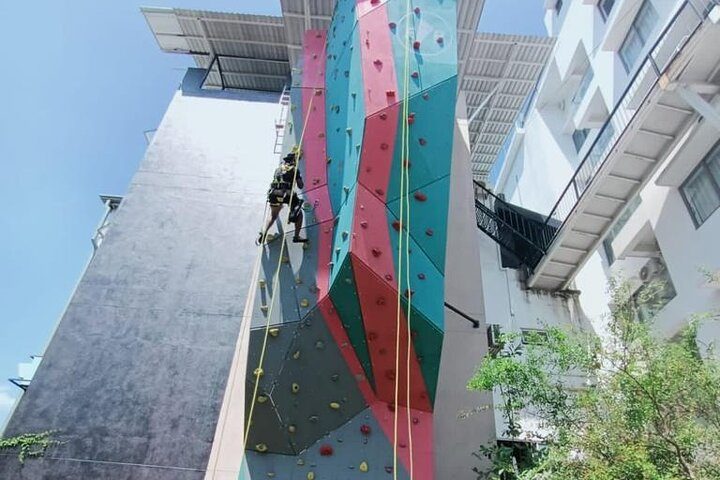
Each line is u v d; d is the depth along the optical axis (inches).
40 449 402.9
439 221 359.9
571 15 881.5
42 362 446.6
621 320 311.9
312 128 422.6
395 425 295.4
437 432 408.5
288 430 317.4
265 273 356.5
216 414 436.5
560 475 257.3
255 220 569.3
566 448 264.5
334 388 322.7
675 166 512.7
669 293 537.0
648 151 495.5
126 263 518.6
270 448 317.4
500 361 320.5
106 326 474.6
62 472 394.6
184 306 497.4
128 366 454.0
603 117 788.6
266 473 308.8
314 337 324.2
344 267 311.3
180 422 428.8
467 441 405.1
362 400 325.7
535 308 609.3
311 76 464.8
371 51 388.8
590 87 789.2
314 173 392.2
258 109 692.7
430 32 416.8
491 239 646.5
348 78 401.7
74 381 439.8
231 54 762.8
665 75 435.5
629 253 593.9
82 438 412.2
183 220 560.7
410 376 326.0
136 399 436.8
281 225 376.8
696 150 491.5
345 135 379.2
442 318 327.0
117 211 556.4
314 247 352.2
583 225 559.2
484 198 676.1
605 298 642.2
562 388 307.0
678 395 252.8
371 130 351.9
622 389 263.7
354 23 410.9
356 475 306.0
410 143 367.6
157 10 711.7
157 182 590.2
